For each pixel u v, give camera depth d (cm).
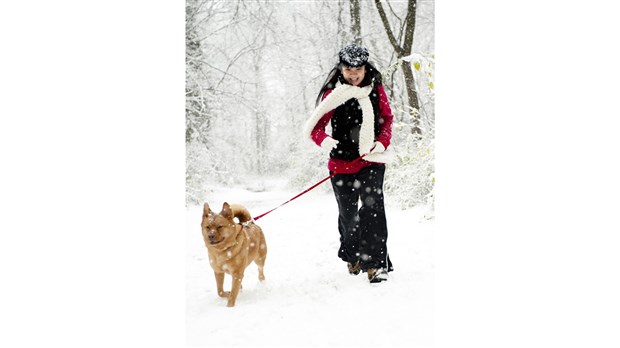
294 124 1373
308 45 1270
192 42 1110
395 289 366
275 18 1224
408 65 805
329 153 414
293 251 541
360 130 395
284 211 862
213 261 359
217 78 1179
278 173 1534
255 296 371
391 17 1115
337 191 403
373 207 387
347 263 422
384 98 410
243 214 397
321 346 282
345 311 329
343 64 395
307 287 380
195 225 742
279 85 1452
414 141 771
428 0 1063
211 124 1170
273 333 299
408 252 492
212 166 1119
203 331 308
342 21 1193
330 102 395
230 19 1209
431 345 288
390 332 298
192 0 1107
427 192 727
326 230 655
